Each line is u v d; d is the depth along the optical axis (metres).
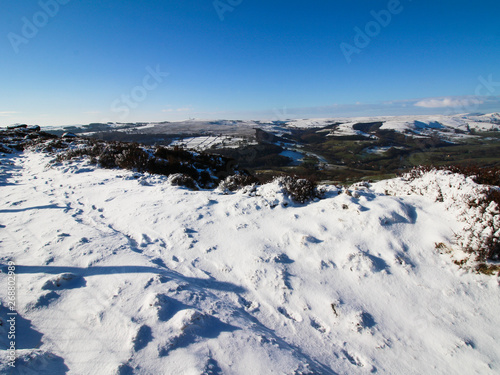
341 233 4.96
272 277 4.24
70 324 3.05
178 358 2.59
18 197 8.20
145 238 5.47
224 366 2.54
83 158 14.45
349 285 4.04
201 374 2.38
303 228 5.32
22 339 2.80
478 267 3.87
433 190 5.45
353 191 6.05
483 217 4.11
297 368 2.62
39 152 18.33
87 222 6.27
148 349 2.68
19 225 5.93
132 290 3.58
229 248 5.01
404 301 3.72
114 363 2.52
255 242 5.10
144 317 3.08
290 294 3.95
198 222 5.98
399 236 4.68
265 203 6.43
